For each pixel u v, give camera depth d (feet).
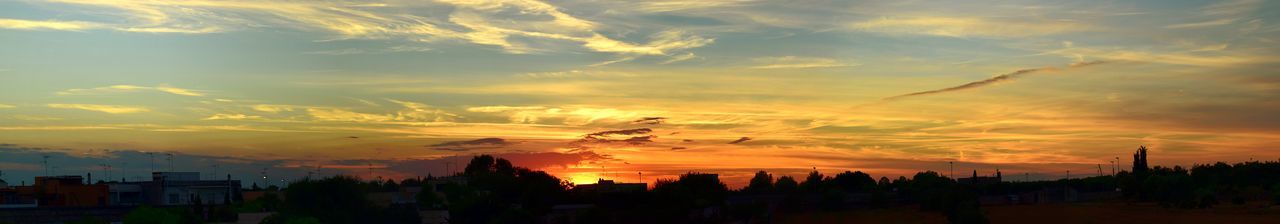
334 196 393.50
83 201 440.04
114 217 342.03
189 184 489.26
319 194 388.78
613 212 427.33
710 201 497.46
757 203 563.07
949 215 590.55
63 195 437.17
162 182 466.29
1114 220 643.04
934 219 621.31
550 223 410.11
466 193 456.86
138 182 466.29
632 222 421.59
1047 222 635.66
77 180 460.96
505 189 470.39
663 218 429.79
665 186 476.54
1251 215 653.30
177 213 336.08
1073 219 653.71
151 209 332.60
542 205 446.19
